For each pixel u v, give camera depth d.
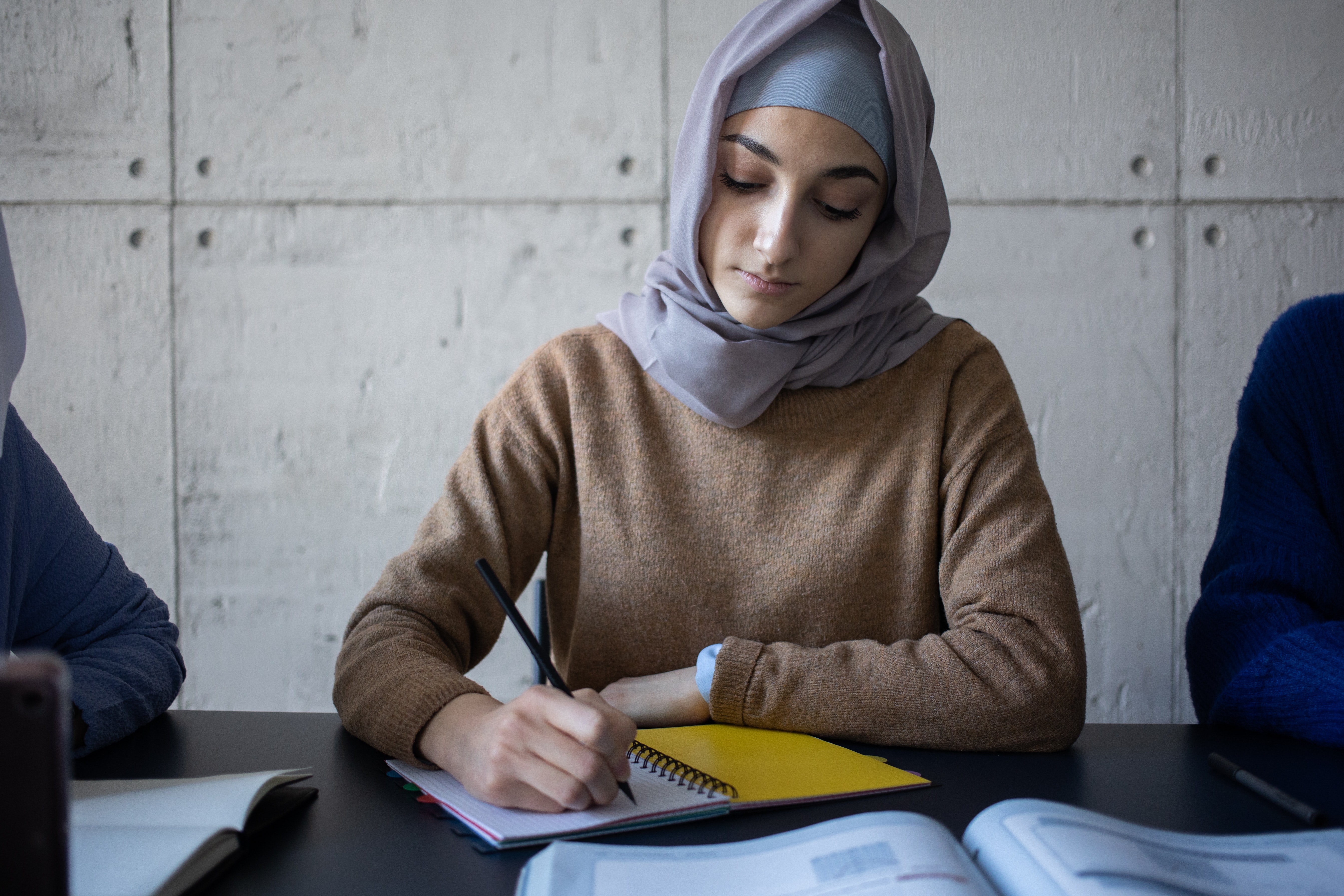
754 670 0.89
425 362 2.08
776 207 0.97
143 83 2.05
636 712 0.95
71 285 2.07
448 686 0.79
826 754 0.80
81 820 0.58
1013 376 2.07
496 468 1.12
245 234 2.07
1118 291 2.06
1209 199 2.04
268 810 0.66
